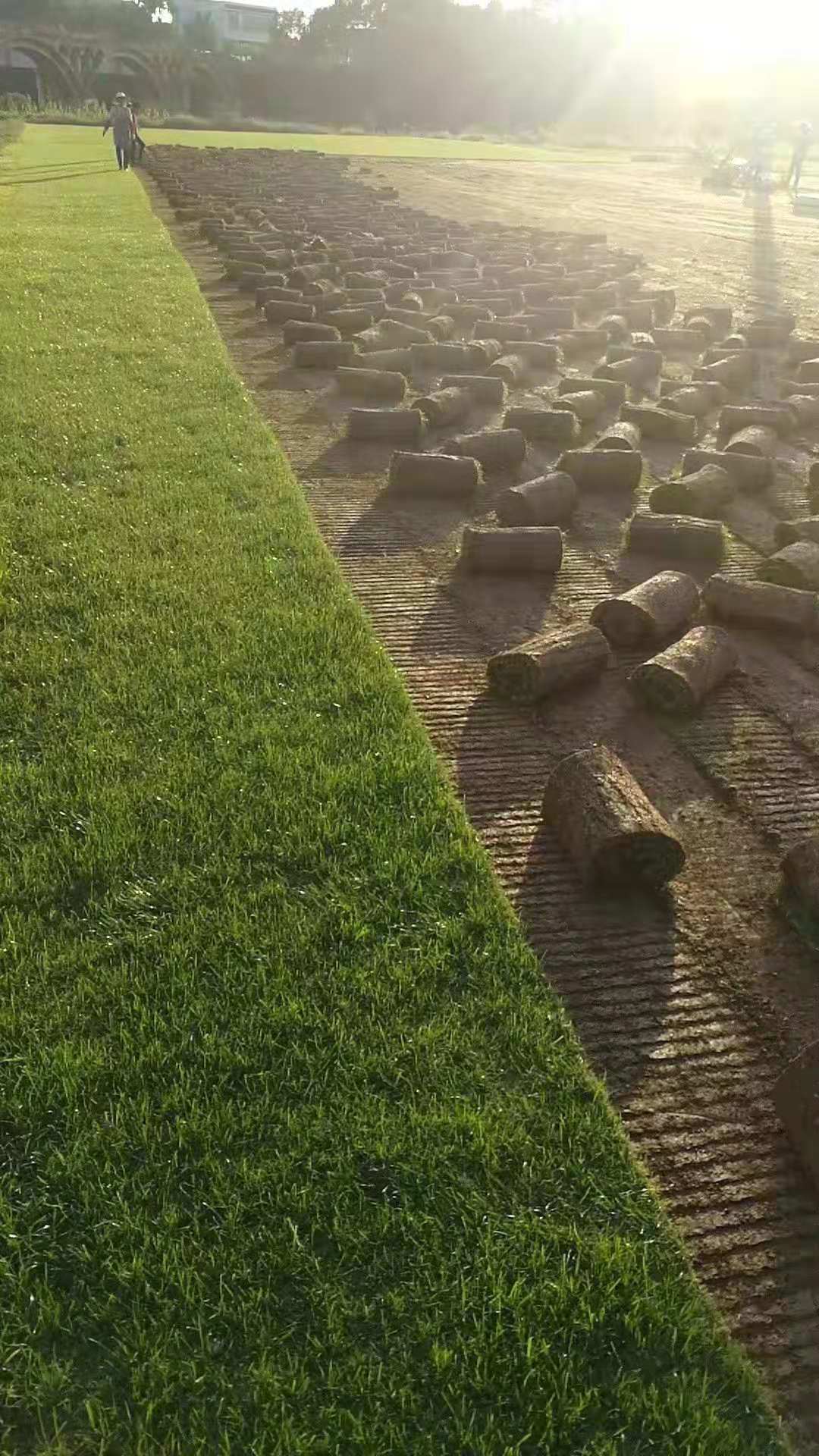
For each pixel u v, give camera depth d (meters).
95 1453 1.18
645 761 2.57
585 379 5.79
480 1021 1.73
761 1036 1.80
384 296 7.75
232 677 2.67
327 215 12.22
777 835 2.31
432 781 2.33
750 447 4.64
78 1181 1.44
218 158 18.78
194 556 3.35
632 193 17.73
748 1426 1.24
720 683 2.93
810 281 9.44
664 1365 1.29
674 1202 1.52
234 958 1.81
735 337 6.75
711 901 2.11
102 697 2.53
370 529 3.98
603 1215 1.45
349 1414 1.20
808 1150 1.54
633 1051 1.75
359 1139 1.51
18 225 10.08
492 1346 1.27
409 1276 1.35
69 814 2.13
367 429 4.94
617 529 4.09
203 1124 1.51
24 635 2.79
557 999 1.80
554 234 11.21
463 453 4.52
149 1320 1.29
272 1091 1.58
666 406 5.39
